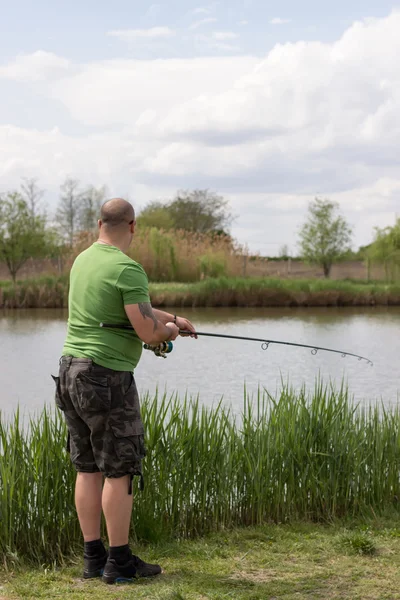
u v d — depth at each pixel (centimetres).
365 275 3972
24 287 2775
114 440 360
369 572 386
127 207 386
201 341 1781
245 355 1537
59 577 383
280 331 1989
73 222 5616
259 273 3462
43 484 427
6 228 3178
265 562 405
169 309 2688
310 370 1336
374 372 1308
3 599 349
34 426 505
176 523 463
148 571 378
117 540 369
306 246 3950
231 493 485
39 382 1184
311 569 392
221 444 493
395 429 546
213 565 398
